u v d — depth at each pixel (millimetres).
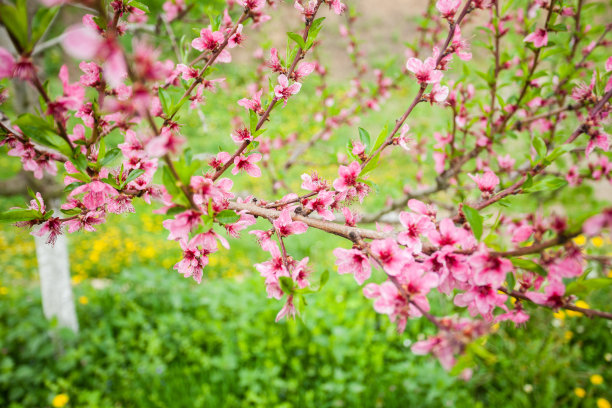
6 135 1348
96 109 1237
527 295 1183
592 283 1092
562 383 4141
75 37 745
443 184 2842
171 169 1019
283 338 4703
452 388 4055
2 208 7340
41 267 4445
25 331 4504
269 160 3961
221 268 7270
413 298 1109
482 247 1100
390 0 10680
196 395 4059
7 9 841
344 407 3957
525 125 2602
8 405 4023
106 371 4293
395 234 1310
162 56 3021
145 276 5605
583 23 2377
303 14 1487
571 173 2539
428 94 1479
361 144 1571
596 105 1627
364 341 4543
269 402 3922
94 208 1356
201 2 3051
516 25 3047
